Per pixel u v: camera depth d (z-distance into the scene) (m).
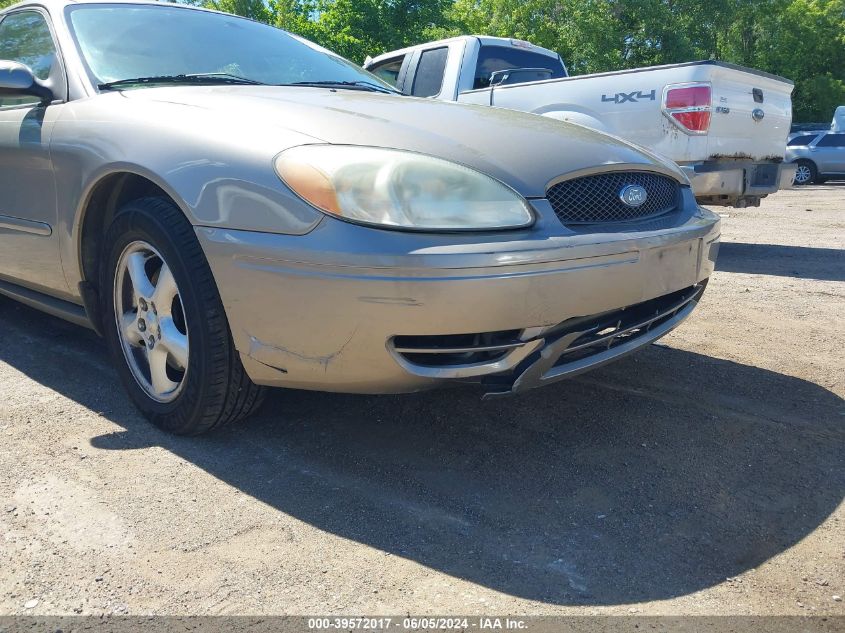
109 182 2.68
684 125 5.62
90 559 1.89
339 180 2.05
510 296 2.03
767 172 6.57
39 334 3.83
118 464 2.40
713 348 3.65
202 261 2.34
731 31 30.38
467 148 2.27
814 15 31.77
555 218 2.19
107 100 2.78
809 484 2.30
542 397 2.97
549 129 2.62
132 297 2.72
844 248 7.10
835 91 31.59
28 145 2.98
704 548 1.96
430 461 2.44
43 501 2.16
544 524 2.07
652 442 2.58
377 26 21.25
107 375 3.24
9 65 2.92
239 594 1.76
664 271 2.40
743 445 2.57
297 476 2.34
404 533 2.02
